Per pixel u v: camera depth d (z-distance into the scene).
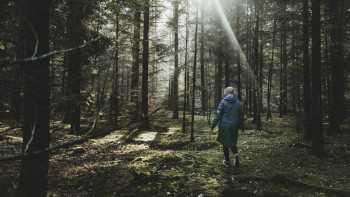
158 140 16.33
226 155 10.18
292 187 8.41
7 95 4.60
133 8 8.72
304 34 15.75
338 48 19.09
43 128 5.16
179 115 33.28
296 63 28.39
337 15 18.08
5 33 5.95
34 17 5.16
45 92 5.25
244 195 7.86
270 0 21.67
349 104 23.88
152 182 8.59
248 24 26.69
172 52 20.64
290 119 30.92
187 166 10.09
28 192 5.04
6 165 8.63
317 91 12.19
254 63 26.12
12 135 12.25
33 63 5.07
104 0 7.68
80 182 8.45
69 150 10.92
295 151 12.75
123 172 9.25
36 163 5.06
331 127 18.75
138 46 20.64
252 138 17.61
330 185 8.59
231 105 9.98
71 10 7.54
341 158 11.69
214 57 30.14
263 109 45.84
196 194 7.87
